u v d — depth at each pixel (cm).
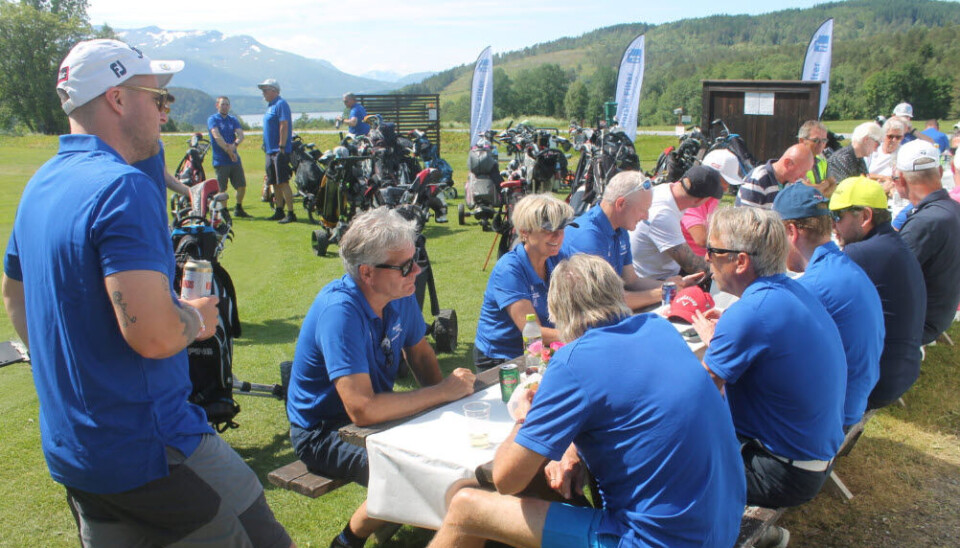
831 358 248
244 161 1989
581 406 195
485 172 986
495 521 218
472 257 835
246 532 212
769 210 268
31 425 418
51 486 352
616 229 413
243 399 454
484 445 237
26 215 188
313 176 1024
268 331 590
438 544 229
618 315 209
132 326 177
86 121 192
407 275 270
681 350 204
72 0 5853
